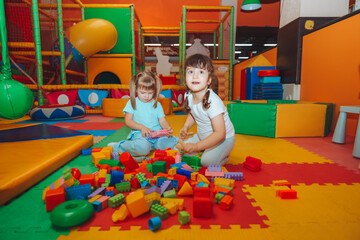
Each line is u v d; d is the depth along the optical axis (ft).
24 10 20.13
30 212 3.67
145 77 7.10
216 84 22.43
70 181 4.15
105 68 20.47
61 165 5.70
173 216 3.62
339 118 8.60
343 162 6.41
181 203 3.75
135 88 7.23
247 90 17.80
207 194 3.65
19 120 15.01
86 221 3.46
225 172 5.10
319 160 6.58
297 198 4.26
